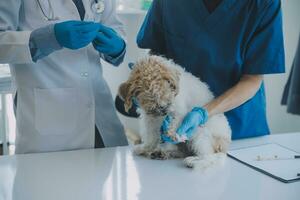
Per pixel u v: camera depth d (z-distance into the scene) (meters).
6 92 2.10
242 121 1.45
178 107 1.15
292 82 1.89
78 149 1.38
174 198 0.96
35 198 0.97
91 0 1.41
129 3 2.49
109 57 1.43
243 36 1.33
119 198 0.96
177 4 1.41
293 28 2.53
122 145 1.51
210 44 1.36
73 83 1.38
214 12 1.35
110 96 1.52
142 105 1.11
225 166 1.17
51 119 1.36
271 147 1.35
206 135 1.21
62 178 1.09
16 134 1.41
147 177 1.09
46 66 1.34
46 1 1.32
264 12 1.29
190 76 1.29
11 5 1.22
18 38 1.19
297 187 1.02
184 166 1.17
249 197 0.96
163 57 1.32
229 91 1.30
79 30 1.19
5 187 1.03
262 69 1.33
